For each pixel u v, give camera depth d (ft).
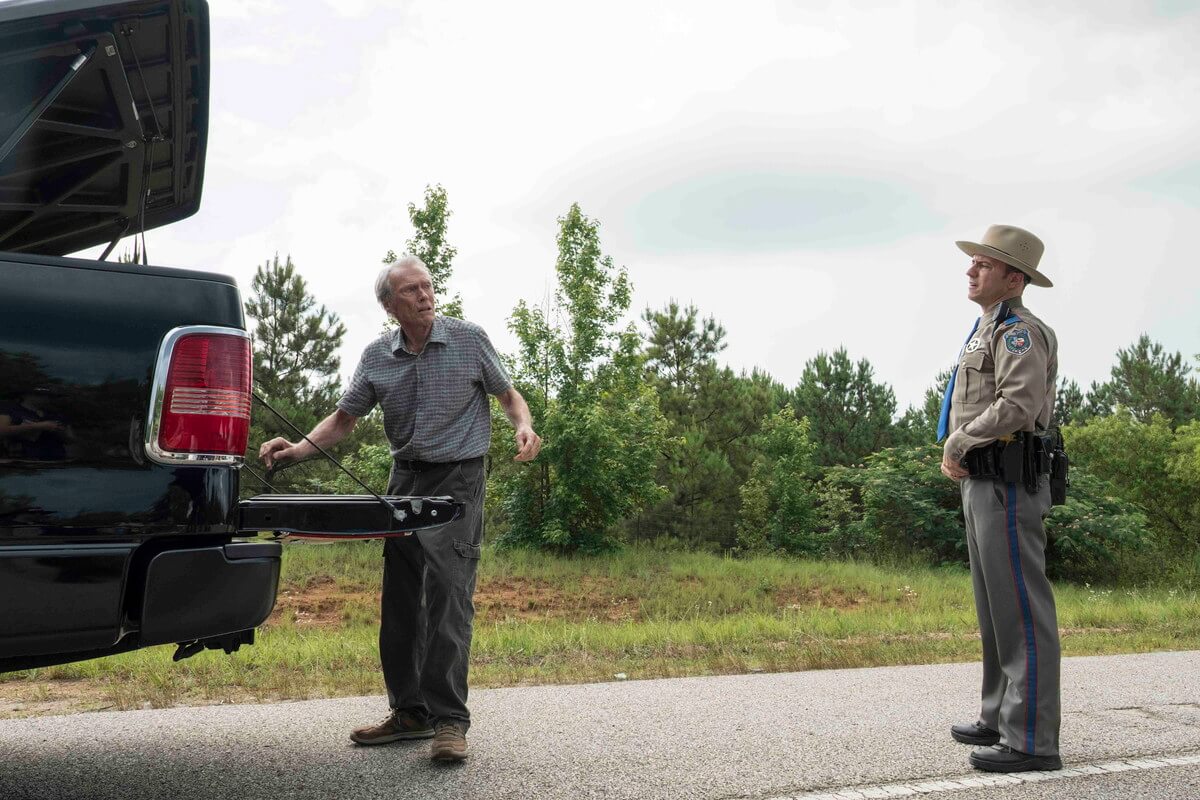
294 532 8.94
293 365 84.64
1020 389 10.90
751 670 18.88
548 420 65.10
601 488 65.51
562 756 11.11
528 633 26.94
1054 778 10.27
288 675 17.37
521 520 67.72
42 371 7.48
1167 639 25.49
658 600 47.14
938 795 9.66
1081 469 89.71
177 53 9.14
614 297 69.67
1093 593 55.36
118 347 7.78
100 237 12.50
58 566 7.32
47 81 8.43
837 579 57.11
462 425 11.88
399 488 11.98
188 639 7.89
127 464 7.68
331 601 41.63
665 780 10.13
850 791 9.78
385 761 10.87
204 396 8.03
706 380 104.06
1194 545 84.64
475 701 14.57
